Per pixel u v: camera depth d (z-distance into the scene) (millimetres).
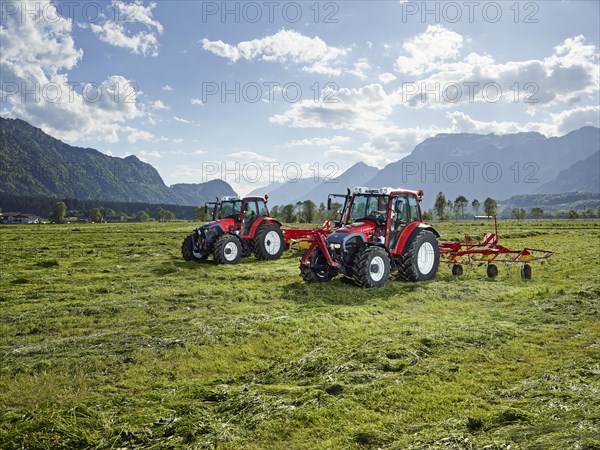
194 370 5020
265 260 14805
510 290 9320
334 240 9828
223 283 10539
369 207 10695
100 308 7824
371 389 4297
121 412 3951
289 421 3721
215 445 3402
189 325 6746
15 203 187250
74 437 3504
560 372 4625
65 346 5770
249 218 15070
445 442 3176
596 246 18859
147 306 8086
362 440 3432
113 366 5078
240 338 5977
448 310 7727
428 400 4078
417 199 11258
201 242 14570
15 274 12648
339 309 7559
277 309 7852
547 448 2875
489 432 3322
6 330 6715
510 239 25703
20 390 4473
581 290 8453
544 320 6664
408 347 5406
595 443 2822
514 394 4145
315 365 4977
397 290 9312
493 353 5270
